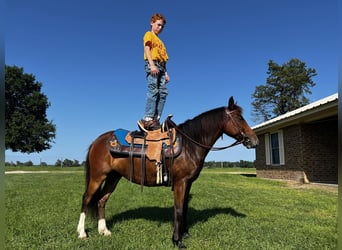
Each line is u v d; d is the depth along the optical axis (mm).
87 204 4734
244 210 6594
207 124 4414
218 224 5207
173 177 4270
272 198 8531
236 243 4215
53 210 6410
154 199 7996
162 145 4324
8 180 14531
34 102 50250
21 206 6891
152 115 4855
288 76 53875
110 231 4832
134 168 4441
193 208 6754
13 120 48312
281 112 54906
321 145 14297
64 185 11859
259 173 18875
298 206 7195
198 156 4312
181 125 4516
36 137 49688
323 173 14164
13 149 48969
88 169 4812
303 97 53688
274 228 4992
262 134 18578
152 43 4941
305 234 4672
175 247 4051
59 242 4250
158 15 5191
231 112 4477
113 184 4910
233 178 16797
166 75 5168
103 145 4707
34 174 20547
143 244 4148
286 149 15617
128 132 4758
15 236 4496
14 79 49719
